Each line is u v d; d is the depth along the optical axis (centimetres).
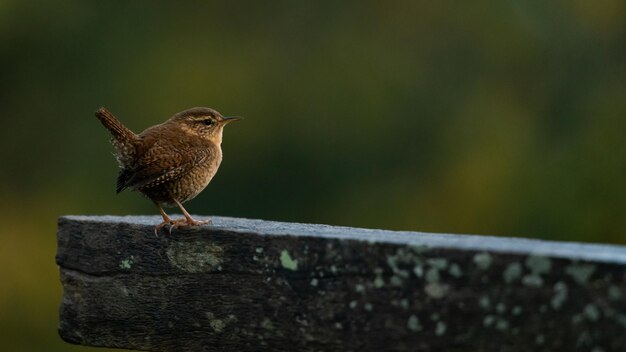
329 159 1642
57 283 1527
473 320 354
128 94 1606
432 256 360
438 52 1777
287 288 392
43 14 1619
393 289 368
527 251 345
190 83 1623
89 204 1572
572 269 337
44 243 1564
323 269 383
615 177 1398
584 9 1809
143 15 1655
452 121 1712
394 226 1600
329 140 1650
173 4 1684
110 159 1597
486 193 1603
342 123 1662
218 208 1588
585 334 336
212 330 414
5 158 1617
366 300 374
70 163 1608
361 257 374
